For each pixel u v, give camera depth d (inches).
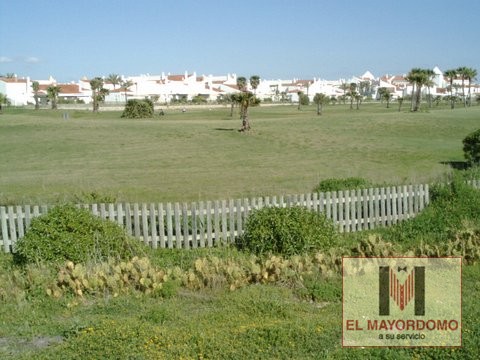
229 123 2476.6
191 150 1568.7
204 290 363.9
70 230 415.8
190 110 4384.8
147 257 421.7
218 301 346.6
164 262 442.6
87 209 472.7
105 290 359.6
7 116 2930.6
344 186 631.8
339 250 426.9
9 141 1793.8
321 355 258.2
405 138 1830.7
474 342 265.6
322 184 646.5
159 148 1616.6
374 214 564.1
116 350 260.8
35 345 284.2
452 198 579.2
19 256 438.0
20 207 487.8
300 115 3319.4
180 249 492.4
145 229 497.0
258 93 7283.5
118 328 284.0
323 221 455.8
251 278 381.4
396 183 741.3
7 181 1038.4
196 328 293.0
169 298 353.1
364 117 2544.3
